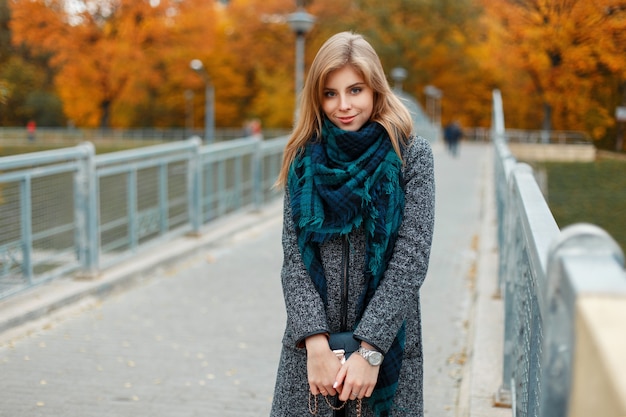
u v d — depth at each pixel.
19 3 43.59
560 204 6.92
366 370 1.76
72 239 6.27
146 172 7.80
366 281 1.83
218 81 57.56
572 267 0.96
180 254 7.90
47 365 4.39
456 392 4.03
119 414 3.66
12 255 5.46
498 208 8.17
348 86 1.89
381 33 51.31
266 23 54.47
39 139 45.06
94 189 6.42
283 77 53.03
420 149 1.88
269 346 4.87
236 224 10.25
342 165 1.84
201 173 9.19
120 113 58.31
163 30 45.94
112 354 4.63
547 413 1.07
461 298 6.31
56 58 45.44
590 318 0.82
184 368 4.39
